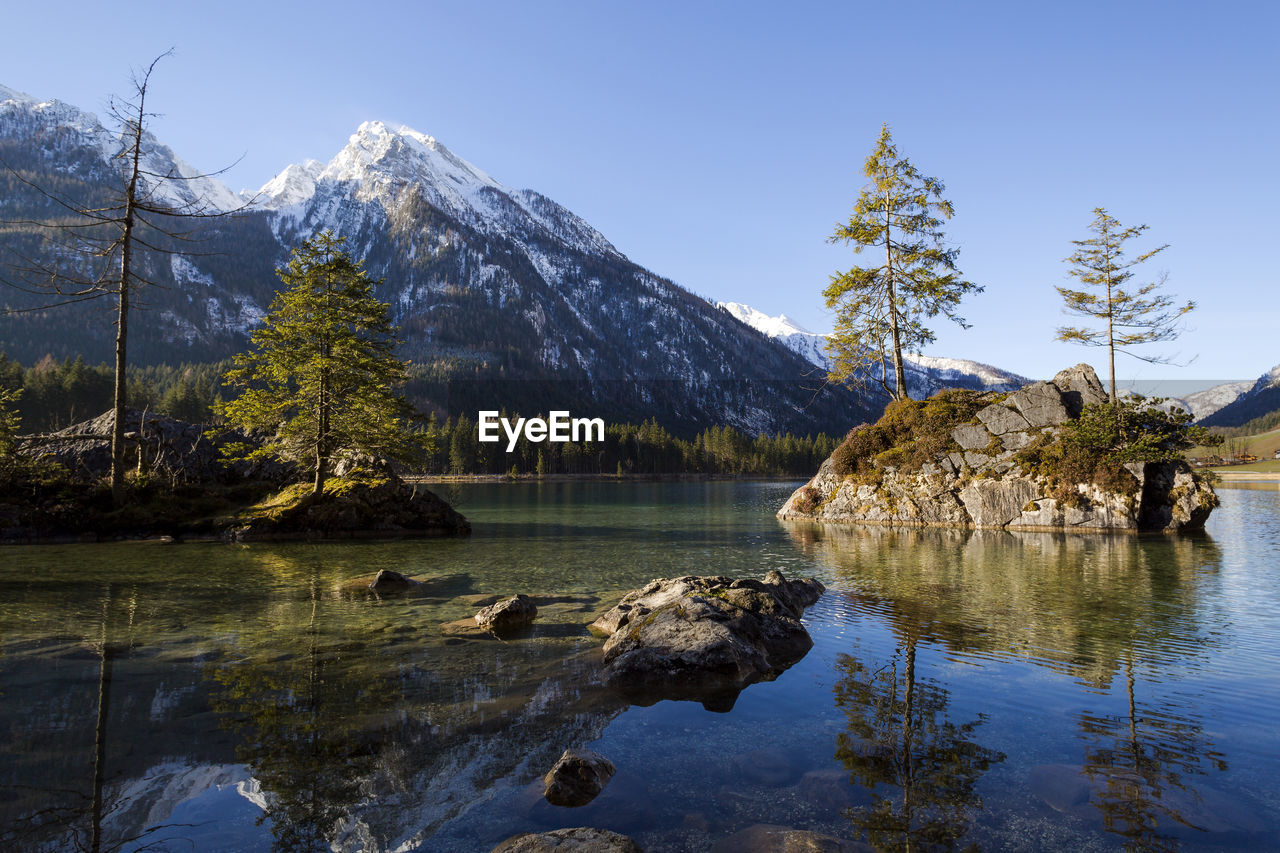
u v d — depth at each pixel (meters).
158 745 6.32
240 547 24.03
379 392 29.31
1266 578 16.50
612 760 6.21
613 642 10.26
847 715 7.42
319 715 7.26
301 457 29.31
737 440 170.38
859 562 20.25
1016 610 12.93
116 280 25.94
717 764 6.12
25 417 95.88
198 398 117.31
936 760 6.14
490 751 6.39
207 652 9.86
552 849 4.32
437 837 4.75
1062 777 5.69
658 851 4.52
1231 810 5.06
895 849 4.51
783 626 11.07
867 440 36.75
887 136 37.69
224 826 4.81
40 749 6.19
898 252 37.94
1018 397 32.94
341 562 20.25
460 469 129.62
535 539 27.61
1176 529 28.70
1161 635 10.81
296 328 28.11
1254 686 8.19
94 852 4.39
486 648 10.41
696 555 22.41
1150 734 6.71
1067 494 29.73
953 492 32.59
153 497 27.92
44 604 13.40
